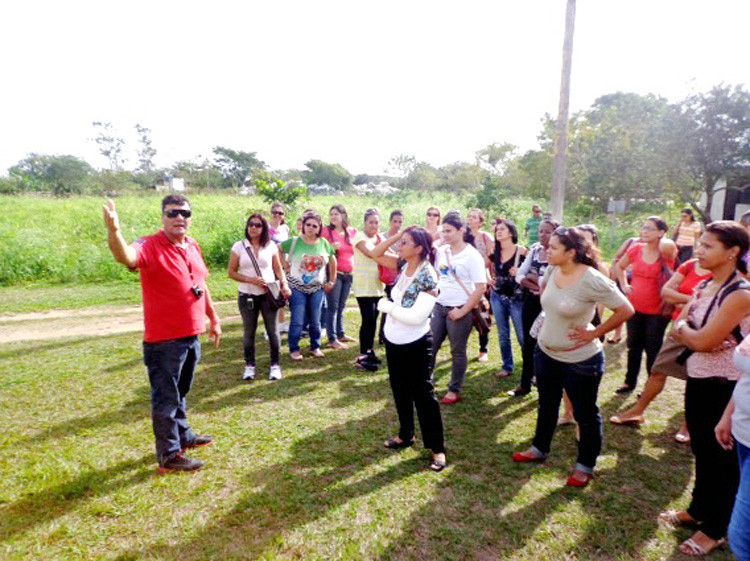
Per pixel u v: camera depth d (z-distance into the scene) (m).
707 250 2.38
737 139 15.78
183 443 3.51
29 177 43.62
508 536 2.60
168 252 3.09
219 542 2.54
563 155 8.45
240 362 5.61
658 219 4.17
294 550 2.48
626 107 17.73
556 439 3.77
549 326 3.06
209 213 18.19
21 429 3.86
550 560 2.42
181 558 2.42
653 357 4.32
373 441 3.69
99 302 9.11
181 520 2.72
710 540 2.47
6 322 7.67
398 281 3.35
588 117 18.53
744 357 1.77
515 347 6.33
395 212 5.80
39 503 2.87
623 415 4.02
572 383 3.03
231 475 3.19
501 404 4.45
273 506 2.85
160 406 3.18
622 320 2.85
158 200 28.08
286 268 5.73
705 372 2.48
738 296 2.24
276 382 4.95
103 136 58.47
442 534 2.61
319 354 5.84
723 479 2.43
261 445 3.61
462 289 4.36
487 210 21.27
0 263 10.84
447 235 4.32
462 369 4.41
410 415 3.54
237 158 63.06
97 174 49.09
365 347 5.43
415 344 3.18
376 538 2.58
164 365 3.14
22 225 16.09
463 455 3.49
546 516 2.77
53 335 6.88
